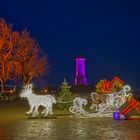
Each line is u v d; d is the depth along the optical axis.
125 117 29.47
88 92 65.88
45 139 19.09
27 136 20.19
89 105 46.62
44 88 79.56
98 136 20.02
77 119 29.95
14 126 25.05
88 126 24.78
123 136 19.94
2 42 79.75
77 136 20.08
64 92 39.75
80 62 96.81
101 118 30.69
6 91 76.94
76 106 31.48
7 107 46.16
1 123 27.08
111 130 22.52
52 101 31.23
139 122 27.30
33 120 29.30
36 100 31.25
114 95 32.69
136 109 30.33
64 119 30.05
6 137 19.84
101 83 38.84
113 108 32.00
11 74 83.81
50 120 29.20
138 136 19.92
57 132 21.77
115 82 37.44
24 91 31.31
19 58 83.56
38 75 89.38
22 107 46.06
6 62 80.25
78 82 94.69
